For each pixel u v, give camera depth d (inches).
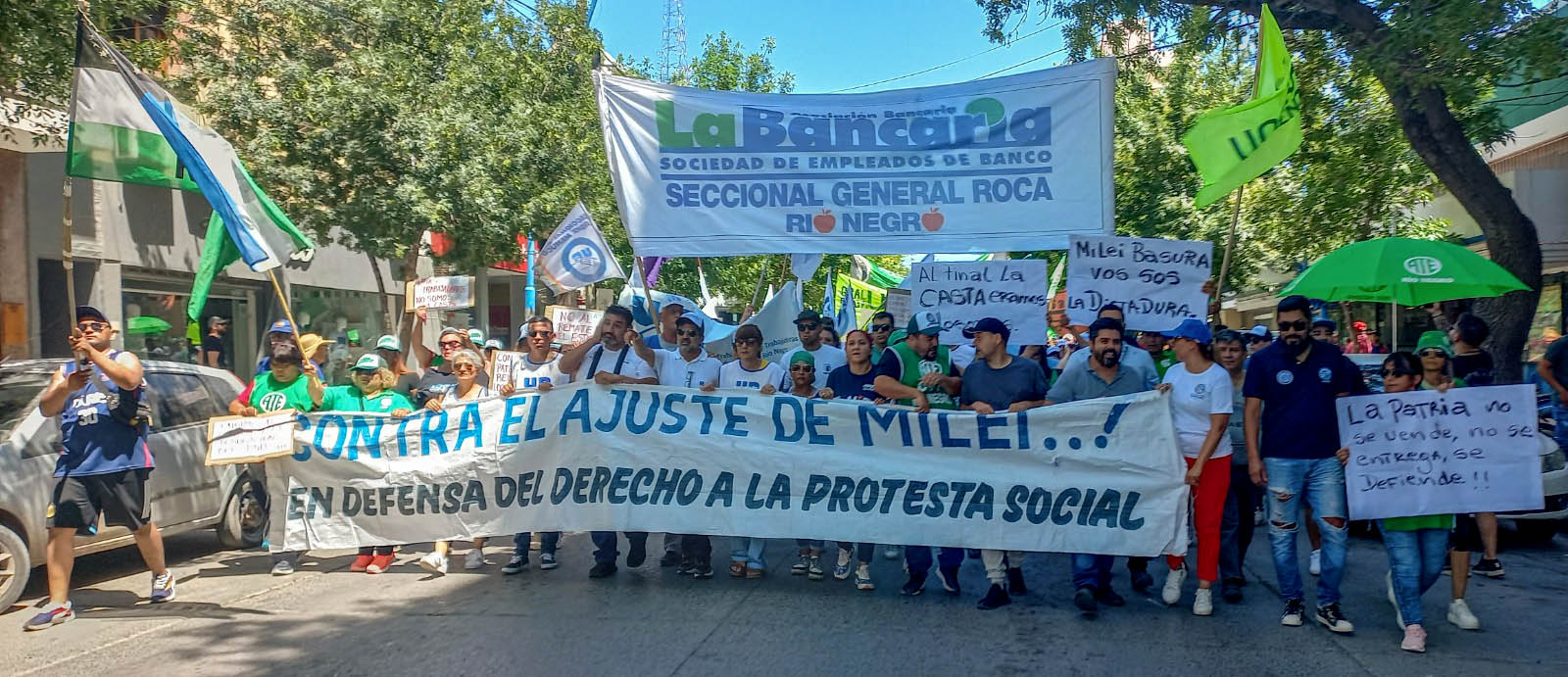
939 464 266.8
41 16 349.4
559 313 445.4
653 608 257.4
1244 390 241.9
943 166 317.4
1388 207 594.2
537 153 642.8
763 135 321.7
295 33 590.2
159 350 634.2
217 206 275.9
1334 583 234.7
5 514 261.3
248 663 217.3
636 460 286.5
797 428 277.7
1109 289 304.0
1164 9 483.8
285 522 299.6
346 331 827.4
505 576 297.0
